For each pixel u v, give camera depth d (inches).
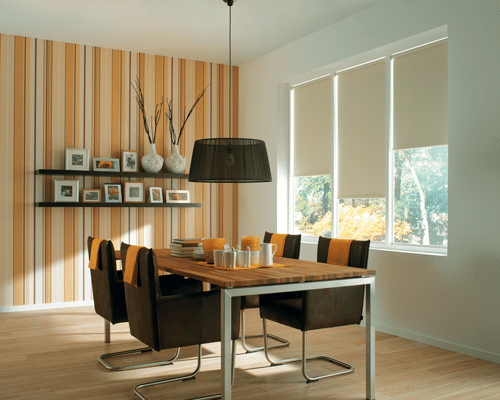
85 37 190.4
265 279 92.4
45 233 192.4
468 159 131.2
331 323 109.3
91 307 195.6
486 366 121.7
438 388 106.7
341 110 181.3
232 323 94.4
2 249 185.8
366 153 170.1
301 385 108.7
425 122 149.0
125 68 207.5
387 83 161.8
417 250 150.3
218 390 105.2
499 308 123.3
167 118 216.5
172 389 105.7
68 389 105.3
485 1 127.0
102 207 201.9
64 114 195.8
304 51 190.4
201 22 174.2
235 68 234.2
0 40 185.5
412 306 147.4
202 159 114.3
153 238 212.8
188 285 136.1
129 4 158.1
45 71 192.7
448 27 136.3
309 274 98.4
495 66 124.6
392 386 107.9
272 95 209.2
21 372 116.3
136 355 131.3
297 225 205.0
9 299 186.9
